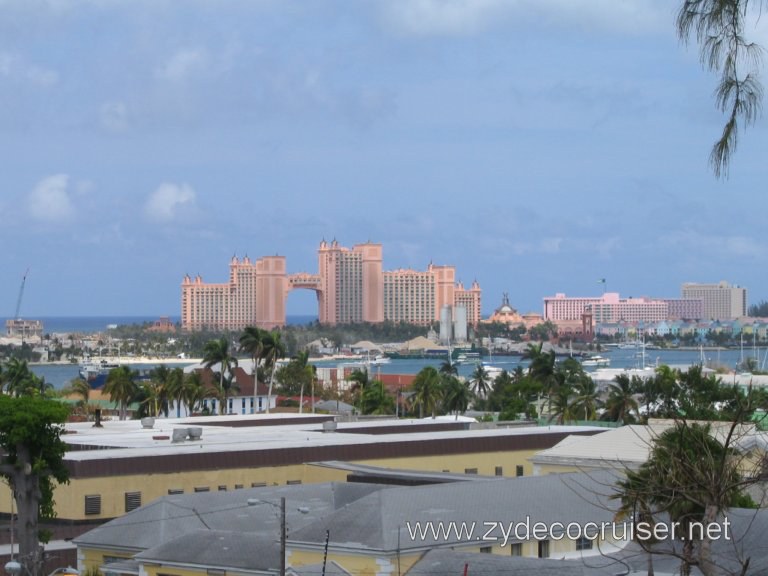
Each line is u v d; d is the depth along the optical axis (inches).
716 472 1632.6
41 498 4094.5
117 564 3791.8
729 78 1226.6
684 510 1947.6
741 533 3329.2
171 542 3722.9
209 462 4997.5
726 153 1227.9
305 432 6314.0
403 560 3422.7
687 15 1236.5
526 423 7706.7
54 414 3934.5
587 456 4936.0
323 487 4446.4
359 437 5880.9
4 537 4429.1
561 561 3388.3
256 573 3454.7
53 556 4128.9
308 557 3523.6
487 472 5900.6
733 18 1219.9
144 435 6043.3
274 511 4133.9
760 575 3024.1
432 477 4618.6
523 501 3860.7
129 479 4771.2
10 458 4003.4
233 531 3816.4
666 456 1775.3
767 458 1726.1
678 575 3206.2
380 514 3604.8
